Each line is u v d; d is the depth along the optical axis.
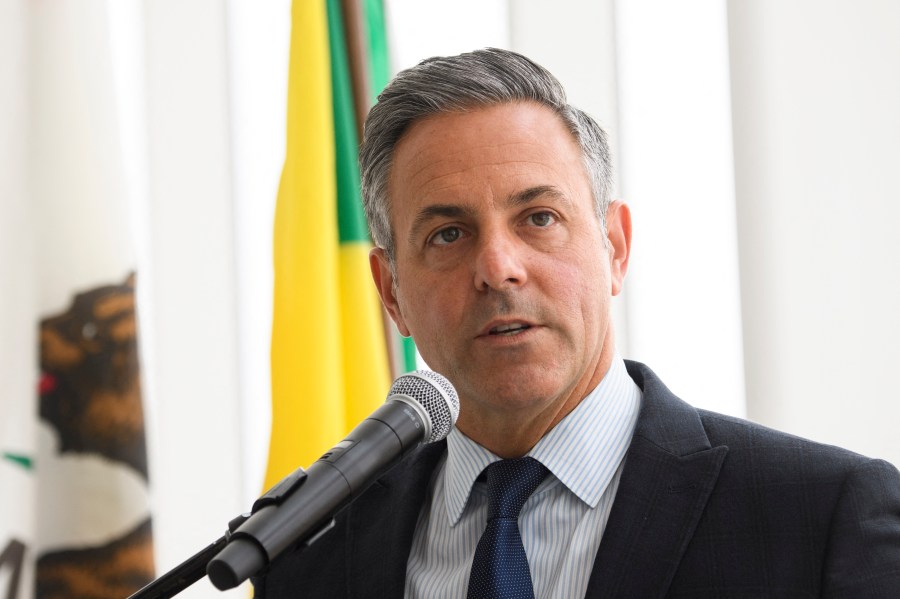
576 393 2.21
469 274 2.12
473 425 2.23
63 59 3.85
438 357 2.18
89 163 3.81
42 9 3.87
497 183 2.12
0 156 3.87
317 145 3.55
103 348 3.74
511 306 2.06
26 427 3.83
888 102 3.43
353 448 1.72
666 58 3.62
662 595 1.95
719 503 2.02
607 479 2.16
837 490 1.97
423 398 1.82
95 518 3.68
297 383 3.46
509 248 2.09
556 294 2.09
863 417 3.35
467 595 2.06
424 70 2.24
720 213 3.55
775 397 3.42
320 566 2.38
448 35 3.90
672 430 2.16
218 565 1.56
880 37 3.45
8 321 3.85
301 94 3.58
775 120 3.49
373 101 3.71
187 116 4.05
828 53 3.48
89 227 3.79
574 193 2.17
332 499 1.66
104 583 3.65
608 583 1.98
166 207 4.02
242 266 4.00
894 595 1.81
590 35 3.67
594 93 3.65
